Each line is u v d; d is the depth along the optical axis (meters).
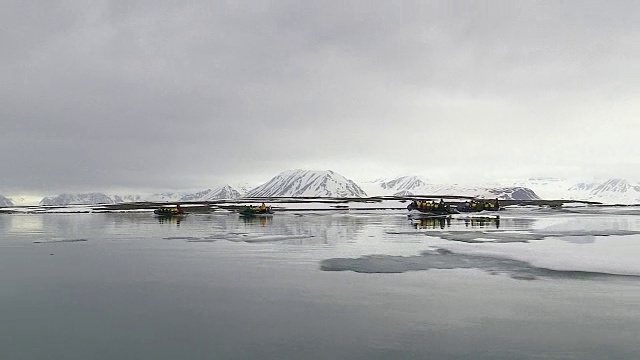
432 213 127.69
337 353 16.52
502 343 17.31
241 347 17.19
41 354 16.70
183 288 27.05
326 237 57.16
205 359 16.09
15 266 35.78
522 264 33.62
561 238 52.19
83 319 20.86
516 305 22.36
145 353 16.70
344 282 28.11
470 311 21.42
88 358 16.28
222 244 50.50
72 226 88.38
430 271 31.48
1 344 17.73
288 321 20.25
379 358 16.03
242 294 25.27
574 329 18.80
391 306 22.41
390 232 64.00
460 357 16.03
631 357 15.95
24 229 80.12
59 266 35.69
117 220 112.31
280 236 59.41
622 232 60.22
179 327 19.58
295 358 16.11
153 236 62.31
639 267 31.89
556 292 24.86
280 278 29.67
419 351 16.62
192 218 117.12
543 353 16.33
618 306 22.05
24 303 23.80
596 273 29.94
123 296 25.19
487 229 68.25
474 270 31.59
